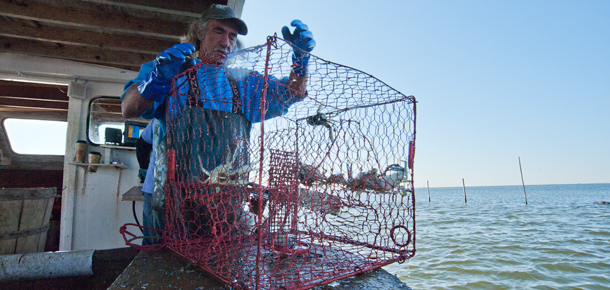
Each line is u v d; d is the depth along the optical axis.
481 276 11.38
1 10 3.45
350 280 1.23
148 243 2.01
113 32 4.04
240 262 1.30
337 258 1.39
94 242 3.62
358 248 1.55
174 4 3.50
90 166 3.59
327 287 1.14
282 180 1.51
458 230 21.73
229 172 1.30
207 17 1.96
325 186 1.49
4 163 4.71
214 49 1.95
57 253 1.92
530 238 18.45
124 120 4.02
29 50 4.09
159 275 1.27
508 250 15.29
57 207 4.54
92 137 3.84
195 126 1.66
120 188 3.78
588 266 12.66
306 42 1.58
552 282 10.87
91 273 1.92
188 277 1.25
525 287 10.40
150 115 1.96
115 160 3.80
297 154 1.70
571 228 22.53
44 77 3.73
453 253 14.72
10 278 1.79
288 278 1.13
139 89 1.69
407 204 1.58
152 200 1.87
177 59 1.53
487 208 42.22
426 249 15.60
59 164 4.94
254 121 1.98
